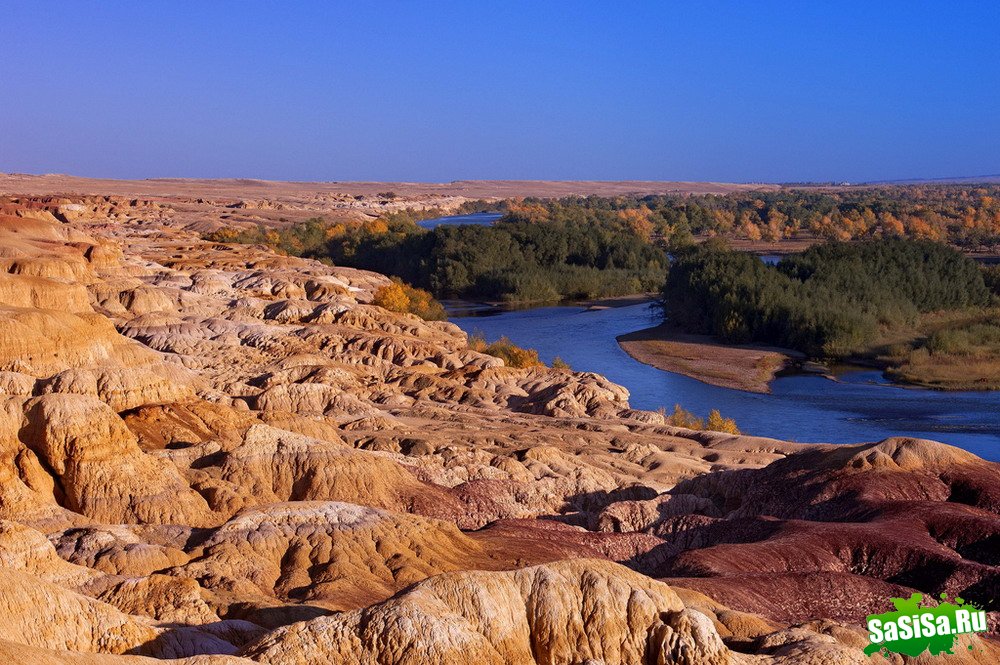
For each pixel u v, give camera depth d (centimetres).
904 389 7925
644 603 2066
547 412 6688
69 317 4750
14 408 3375
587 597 2069
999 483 4062
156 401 4375
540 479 4662
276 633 1889
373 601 2756
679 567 3394
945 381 8050
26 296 5512
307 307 8875
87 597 2027
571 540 3769
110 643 1950
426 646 1869
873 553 3431
